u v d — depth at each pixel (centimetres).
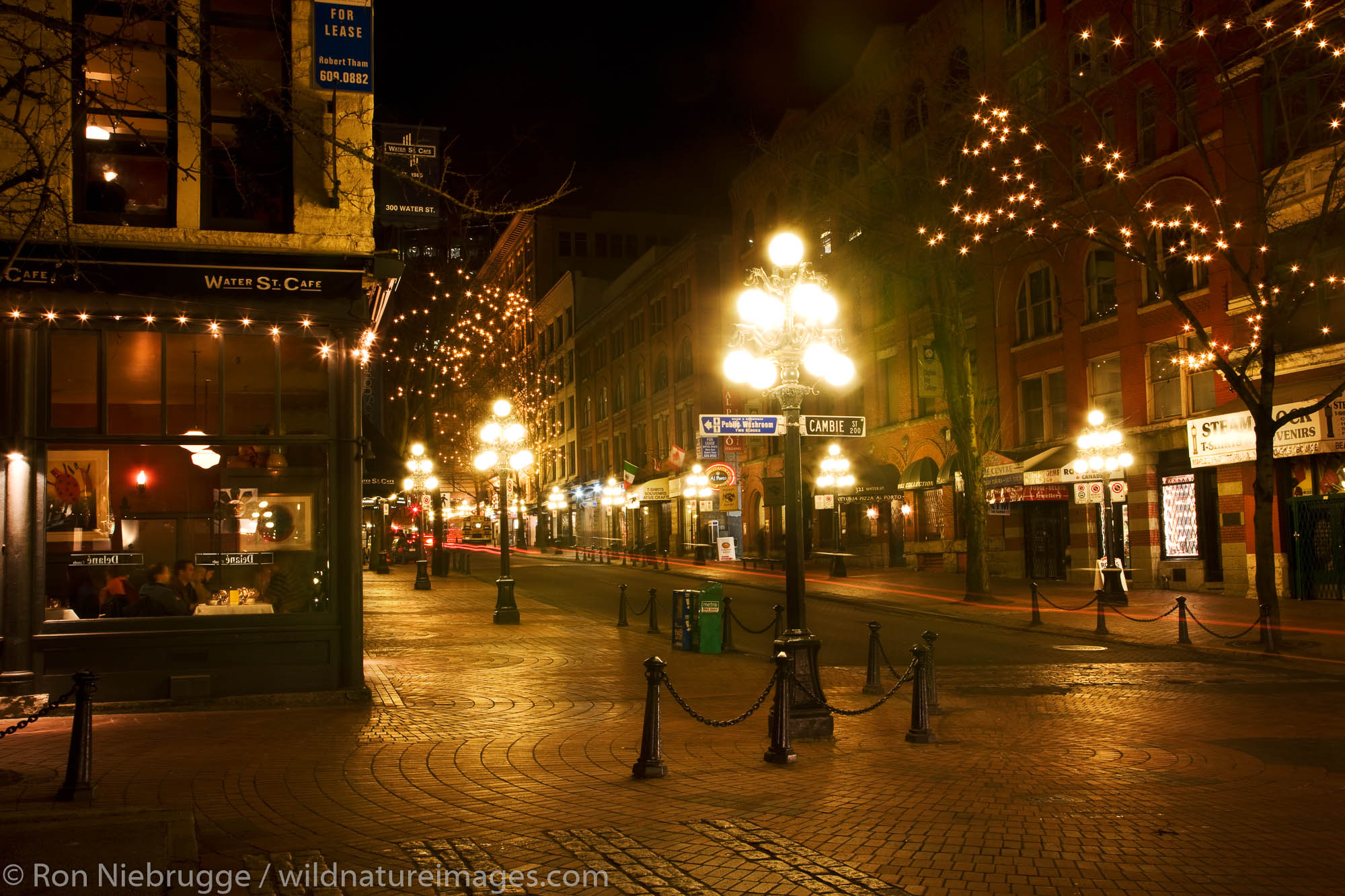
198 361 1251
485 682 1373
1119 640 1862
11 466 1173
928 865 608
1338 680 1426
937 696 1279
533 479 8400
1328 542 2306
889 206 3125
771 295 1045
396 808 737
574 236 8006
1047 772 858
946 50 3394
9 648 1154
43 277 1140
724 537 4941
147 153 1213
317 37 1145
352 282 1246
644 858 620
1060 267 3047
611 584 3466
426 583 3075
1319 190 2191
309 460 1276
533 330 8275
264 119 1241
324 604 1261
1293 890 567
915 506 3772
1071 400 3011
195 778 823
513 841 655
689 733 1027
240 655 1227
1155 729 1060
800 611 1016
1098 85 2767
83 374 1216
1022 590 2847
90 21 986
